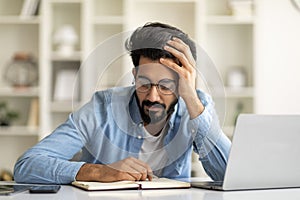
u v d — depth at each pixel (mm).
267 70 4840
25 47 4820
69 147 1741
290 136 1496
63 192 1407
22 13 4605
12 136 4855
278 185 1524
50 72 4703
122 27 4801
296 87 4836
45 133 4570
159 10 4805
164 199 1255
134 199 1251
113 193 1381
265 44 4852
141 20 4805
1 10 4859
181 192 1407
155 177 1599
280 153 1494
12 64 4676
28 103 4855
